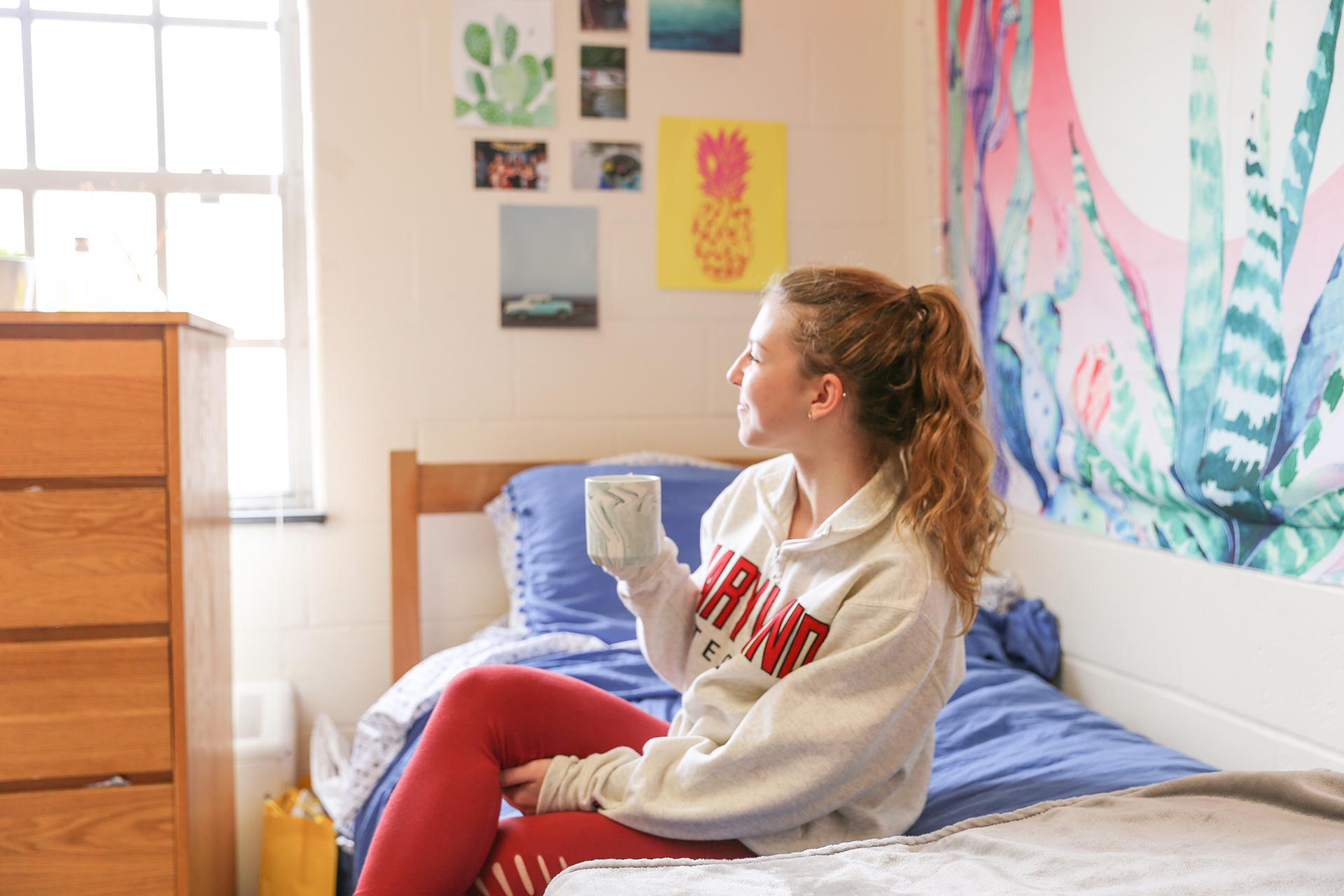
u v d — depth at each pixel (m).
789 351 1.09
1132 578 1.71
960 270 2.19
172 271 2.21
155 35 2.20
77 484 1.40
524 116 2.29
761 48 2.40
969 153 2.13
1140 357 1.61
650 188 2.36
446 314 2.28
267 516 2.19
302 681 2.23
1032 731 1.45
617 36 2.32
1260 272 1.35
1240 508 1.42
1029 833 0.95
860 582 1.03
